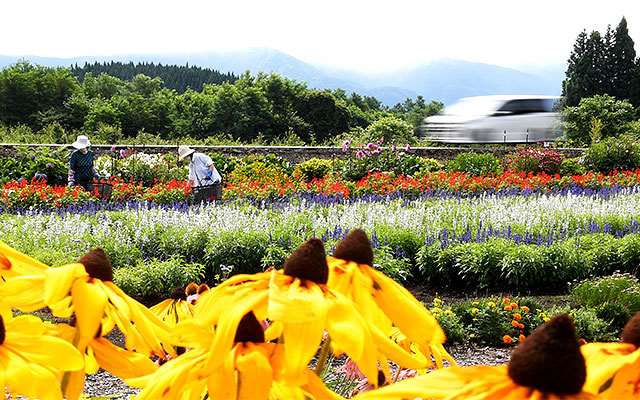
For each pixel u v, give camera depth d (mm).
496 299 9250
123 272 9898
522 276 11164
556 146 37656
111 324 1329
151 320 1265
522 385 917
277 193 19016
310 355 1009
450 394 898
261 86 62281
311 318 1014
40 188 16781
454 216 15133
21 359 1093
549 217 14797
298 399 1091
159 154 26125
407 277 11812
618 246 12055
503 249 11453
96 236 11664
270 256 11344
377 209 15688
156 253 11773
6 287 1162
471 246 11672
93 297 1177
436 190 20734
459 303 10008
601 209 15883
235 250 11492
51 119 59594
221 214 13898
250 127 59812
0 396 1157
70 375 1253
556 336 919
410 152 29469
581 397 903
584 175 23953
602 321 8883
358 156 25156
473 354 8117
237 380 1071
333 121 63500
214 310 1134
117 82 80688
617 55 73188
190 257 11711
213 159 26344
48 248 11070
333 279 1204
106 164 23141
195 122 60562
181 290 1891
